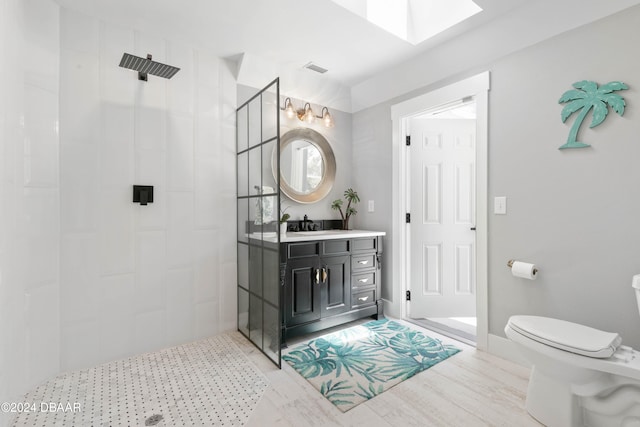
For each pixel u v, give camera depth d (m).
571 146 1.83
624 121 1.66
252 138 2.43
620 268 1.67
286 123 2.98
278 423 1.50
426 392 1.75
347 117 3.45
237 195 2.67
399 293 2.96
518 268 2.00
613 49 1.68
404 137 2.97
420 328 2.73
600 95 1.73
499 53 2.16
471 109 3.35
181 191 2.38
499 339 2.18
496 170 2.20
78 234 1.95
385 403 1.66
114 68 2.09
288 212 3.02
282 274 2.30
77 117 1.94
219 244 2.58
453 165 3.01
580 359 1.33
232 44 2.41
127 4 1.91
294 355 2.20
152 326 2.25
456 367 2.03
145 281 2.21
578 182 1.82
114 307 2.09
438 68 2.54
